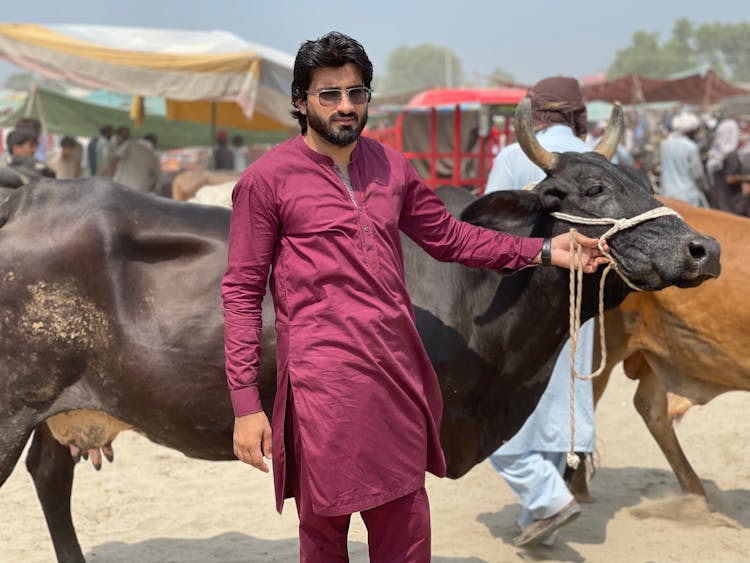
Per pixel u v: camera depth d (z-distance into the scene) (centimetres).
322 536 307
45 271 361
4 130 2042
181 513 533
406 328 298
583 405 454
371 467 291
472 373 362
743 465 601
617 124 387
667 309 482
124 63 1263
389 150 315
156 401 359
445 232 326
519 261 335
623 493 557
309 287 293
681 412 502
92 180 378
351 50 290
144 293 361
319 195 294
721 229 479
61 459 430
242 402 296
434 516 525
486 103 1166
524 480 441
